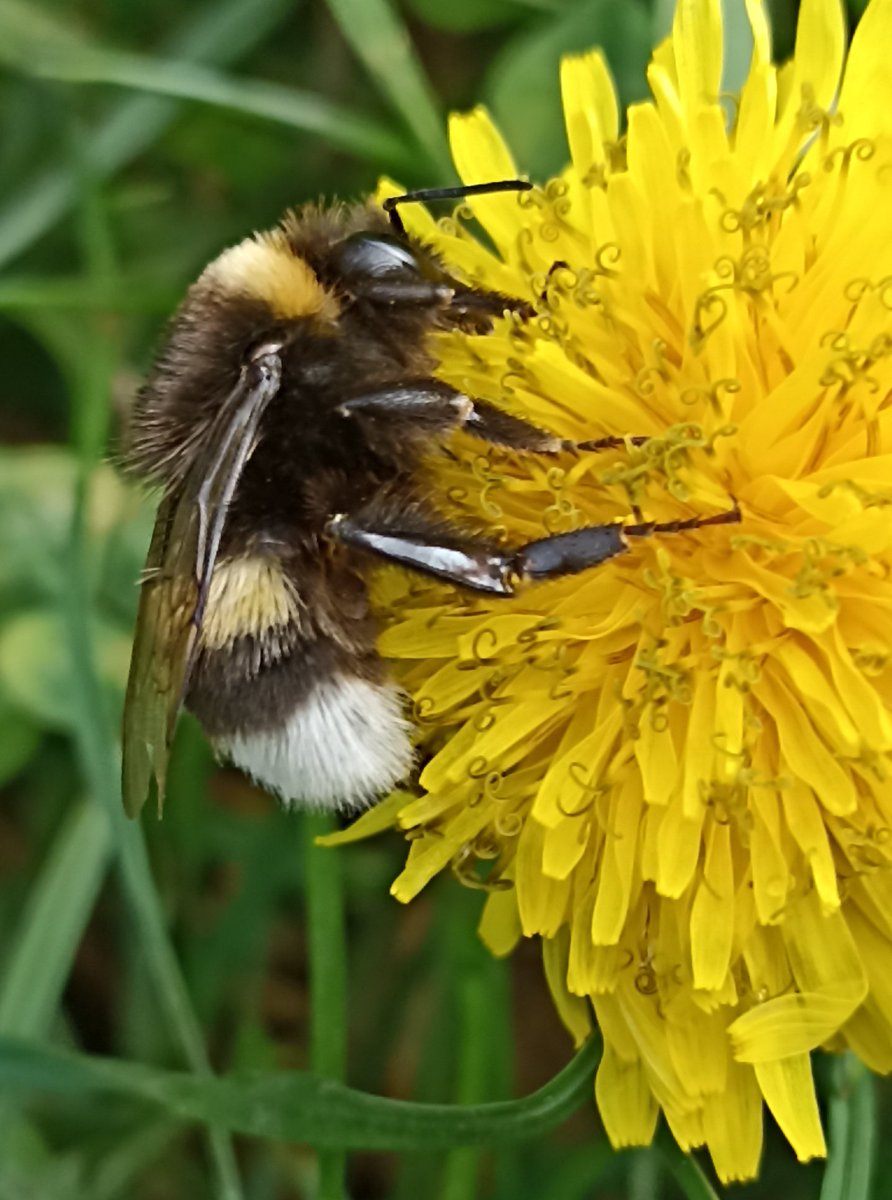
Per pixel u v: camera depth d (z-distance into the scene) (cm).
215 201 9
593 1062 5
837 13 5
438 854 5
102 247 8
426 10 8
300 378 5
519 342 5
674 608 5
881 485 5
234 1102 5
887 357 5
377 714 5
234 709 5
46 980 7
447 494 5
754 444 5
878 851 5
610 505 5
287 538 5
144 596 5
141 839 6
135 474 5
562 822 5
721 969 5
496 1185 7
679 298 5
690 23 5
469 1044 6
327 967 6
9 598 8
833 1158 5
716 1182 7
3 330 9
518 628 5
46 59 8
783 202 5
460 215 6
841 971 5
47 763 8
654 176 5
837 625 5
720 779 5
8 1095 7
